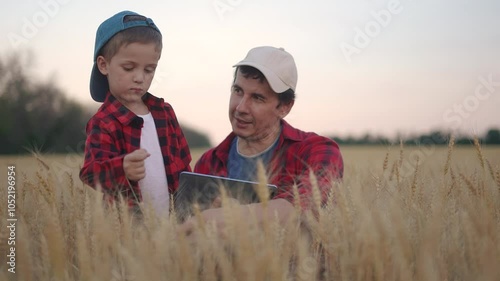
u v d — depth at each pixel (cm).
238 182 262
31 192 257
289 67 319
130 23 309
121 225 220
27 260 187
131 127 312
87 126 314
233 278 181
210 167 353
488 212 215
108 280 185
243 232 176
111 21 312
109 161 269
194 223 199
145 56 308
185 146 353
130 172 268
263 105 316
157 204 298
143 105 332
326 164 293
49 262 192
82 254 184
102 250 196
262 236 191
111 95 320
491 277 179
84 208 236
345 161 366
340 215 211
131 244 201
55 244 185
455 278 202
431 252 190
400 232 191
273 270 176
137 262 179
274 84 308
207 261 185
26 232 205
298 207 226
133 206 260
